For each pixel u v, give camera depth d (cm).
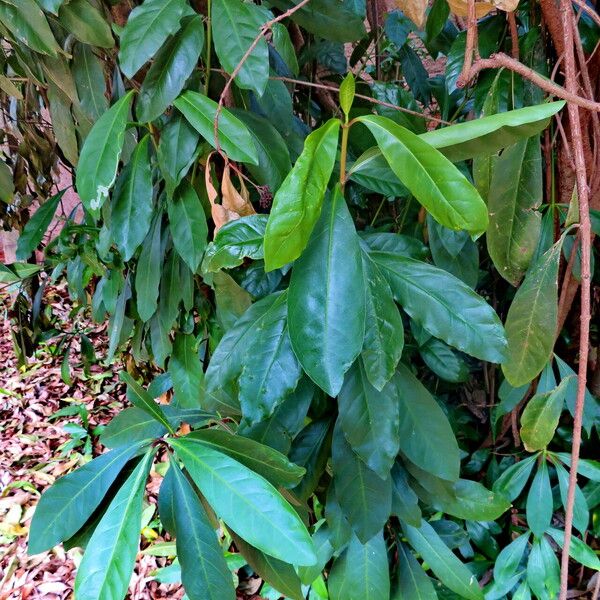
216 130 49
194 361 75
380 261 53
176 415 61
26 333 106
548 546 78
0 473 136
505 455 86
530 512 75
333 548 69
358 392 57
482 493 68
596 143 61
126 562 44
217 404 65
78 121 64
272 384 51
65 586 106
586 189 47
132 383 50
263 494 45
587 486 82
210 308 74
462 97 75
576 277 66
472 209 40
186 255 57
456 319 50
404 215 73
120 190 57
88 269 93
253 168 56
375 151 46
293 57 54
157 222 65
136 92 54
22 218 101
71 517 48
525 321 57
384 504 62
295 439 66
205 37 57
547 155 64
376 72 83
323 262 45
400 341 49
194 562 48
